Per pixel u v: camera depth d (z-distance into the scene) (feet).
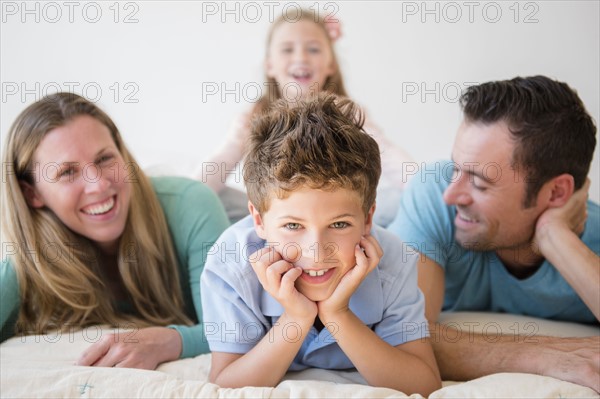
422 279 3.91
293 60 6.72
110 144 4.14
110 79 6.72
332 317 2.92
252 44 6.81
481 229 4.03
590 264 3.58
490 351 3.36
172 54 6.76
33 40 6.56
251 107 6.68
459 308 4.43
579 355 3.14
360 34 6.81
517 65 6.63
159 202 4.40
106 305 4.21
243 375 2.96
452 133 6.73
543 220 3.86
